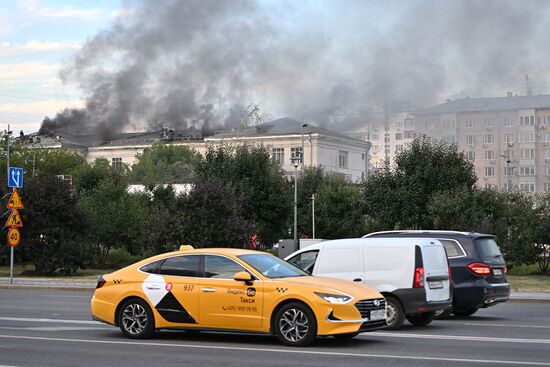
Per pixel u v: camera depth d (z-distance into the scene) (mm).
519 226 39781
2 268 44625
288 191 53219
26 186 38594
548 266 40531
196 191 38375
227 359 11258
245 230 38188
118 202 46375
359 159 102750
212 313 13023
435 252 16062
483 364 10711
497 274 18234
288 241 38094
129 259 47812
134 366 10695
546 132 102875
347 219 55188
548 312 20281
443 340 13594
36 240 38219
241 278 12758
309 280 12906
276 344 12953
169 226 37656
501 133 104250
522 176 103438
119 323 13836
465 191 41188
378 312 12703
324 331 12281
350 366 10562
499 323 17078
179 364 10812
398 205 44500
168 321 13414
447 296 16219
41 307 20500
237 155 51594
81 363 10992
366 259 15844
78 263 38875
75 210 39125
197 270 13383
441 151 45031
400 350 12211
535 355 11656
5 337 14016
